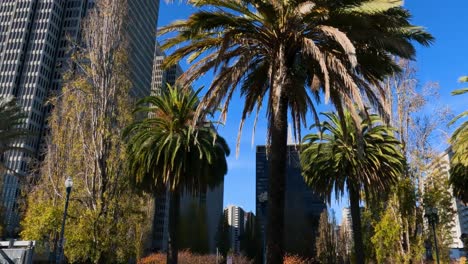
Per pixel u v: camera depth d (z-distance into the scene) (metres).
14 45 123.88
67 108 31.66
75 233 25.94
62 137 31.52
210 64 14.67
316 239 82.75
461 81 24.33
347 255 93.19
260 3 12.73
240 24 13.91
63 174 30.09
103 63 31.61
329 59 12.81
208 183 28.66
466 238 45.16
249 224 104.38
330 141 29.69
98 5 33.41
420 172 32.88
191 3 13.36
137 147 27.56
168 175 26.31
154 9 135.75
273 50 13.70
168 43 15.08
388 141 28.88
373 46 14.51
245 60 13.50
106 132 29.56
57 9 132.62
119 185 28.91
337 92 13.91
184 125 28.23
